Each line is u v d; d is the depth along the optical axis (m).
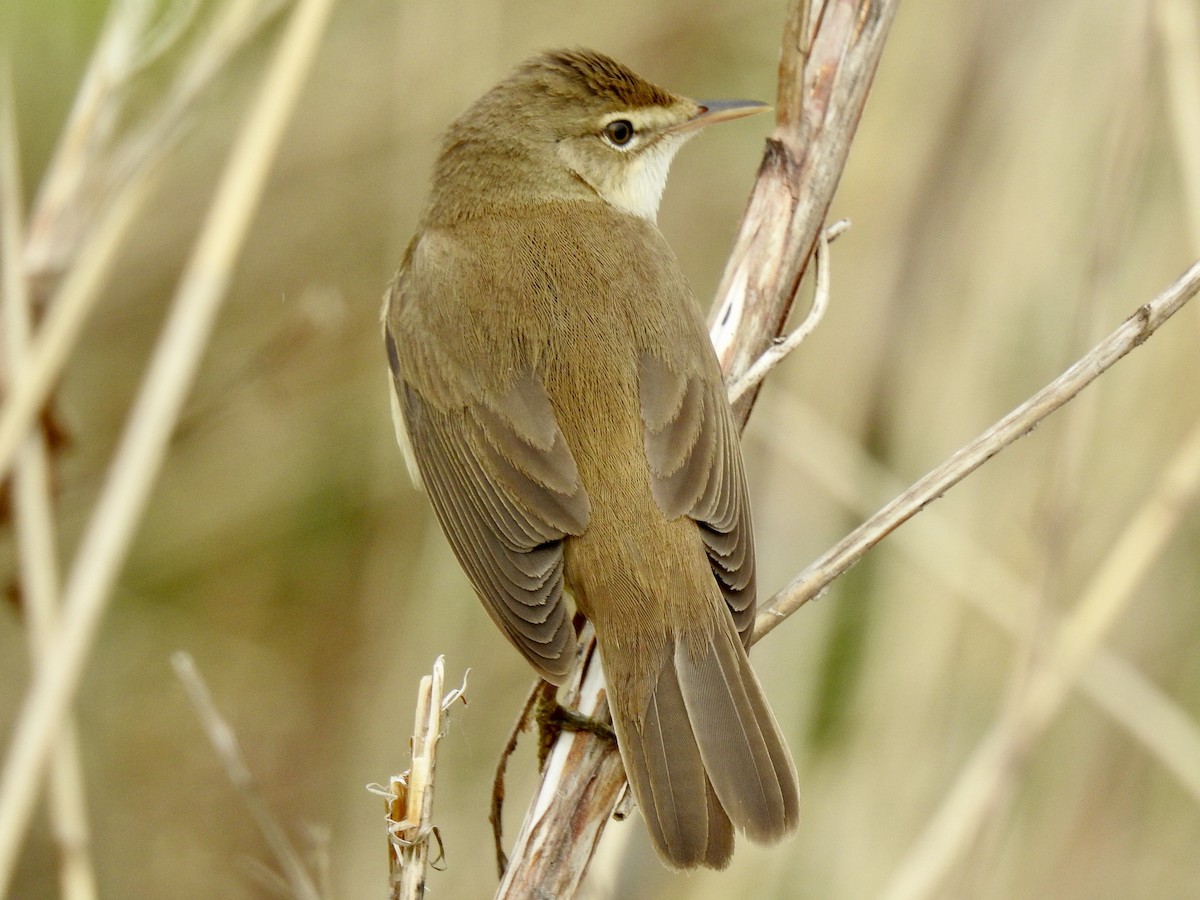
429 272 8.56
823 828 10.57
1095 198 10.80
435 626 12.01
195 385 12.85
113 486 8.46
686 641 7.19
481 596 7.73
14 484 9.09
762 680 10.76
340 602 12.93
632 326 8.00
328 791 12.59
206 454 13.14
